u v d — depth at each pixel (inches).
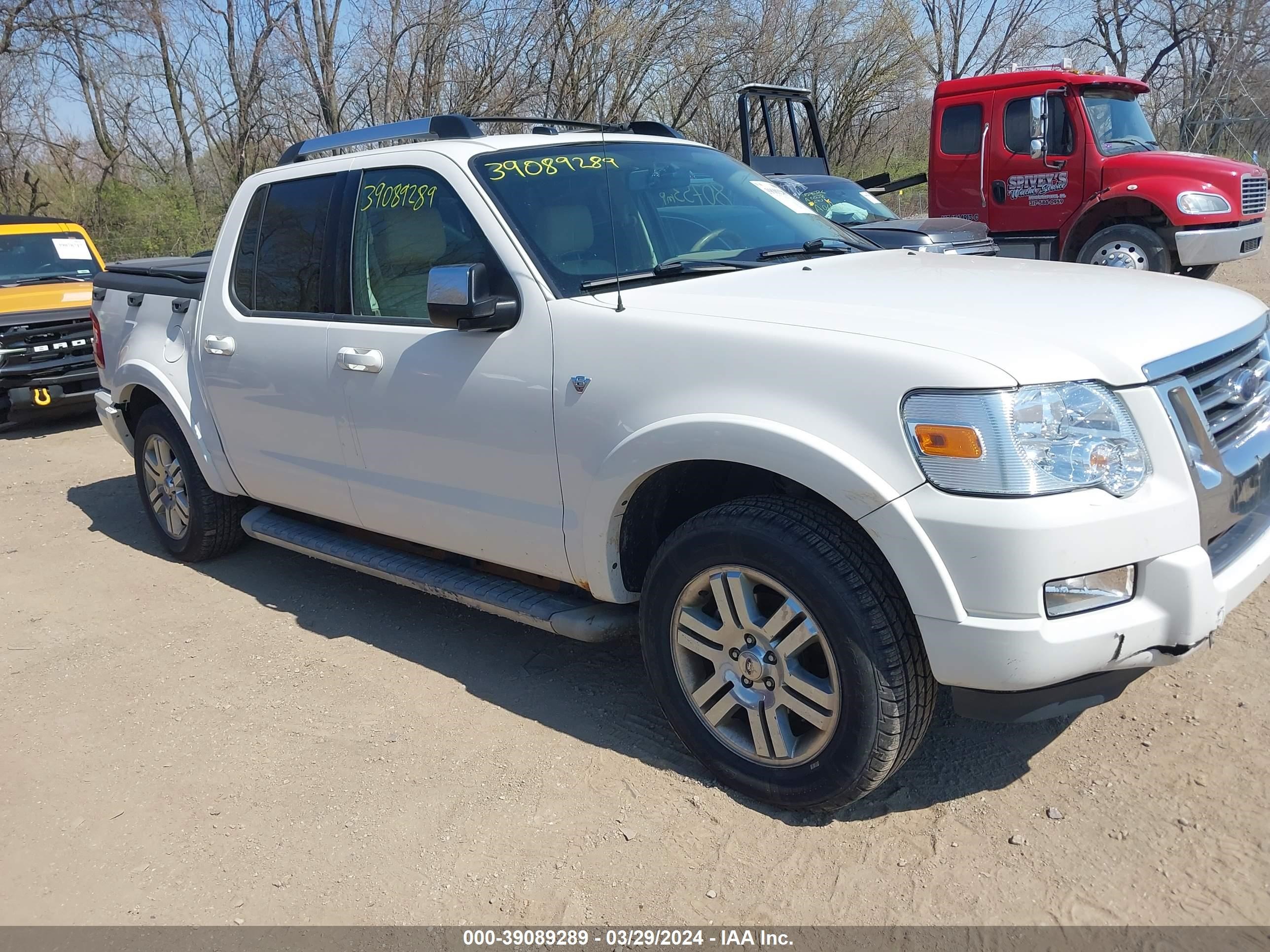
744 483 130.7
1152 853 105.9
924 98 1016.2
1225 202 388.5
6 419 394.9
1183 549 99.7
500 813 123.0
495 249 137.3
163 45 910.4
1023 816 113.7
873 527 101.8
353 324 157.0
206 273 209.0
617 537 127.6
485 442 136.9
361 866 115.9
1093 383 98.6
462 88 784.3
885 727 105.9
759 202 165.8
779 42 868.6
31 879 119.3
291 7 813.2
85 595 205.8
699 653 120.8
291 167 176.9
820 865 109.0
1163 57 1073.5
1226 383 110.7
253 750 141.9
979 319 108.0
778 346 109.4
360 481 160.2
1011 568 95.3
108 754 144.4
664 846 114.3
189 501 209.5
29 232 426.6
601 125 177.3
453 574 155.0
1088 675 101.1
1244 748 121.3
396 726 145.3
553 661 161.2
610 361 122.4
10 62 867.4
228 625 185.8
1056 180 422.3
